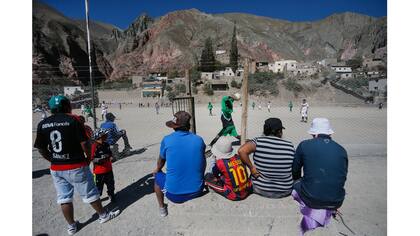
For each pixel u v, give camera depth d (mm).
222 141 3822
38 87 63875
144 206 4344
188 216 3502
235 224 3270
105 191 5102
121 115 29641
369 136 11617
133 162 6961
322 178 3029
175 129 3748
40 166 6828
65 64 132500
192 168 3609
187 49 181125
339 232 3090
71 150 3475
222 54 154875
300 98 58750
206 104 58969
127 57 188750
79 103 50219
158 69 170250
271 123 3533
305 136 11398
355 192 4410
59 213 4266
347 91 56969
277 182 3502
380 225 3270
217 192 3766
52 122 3436
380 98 49625
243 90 6309
